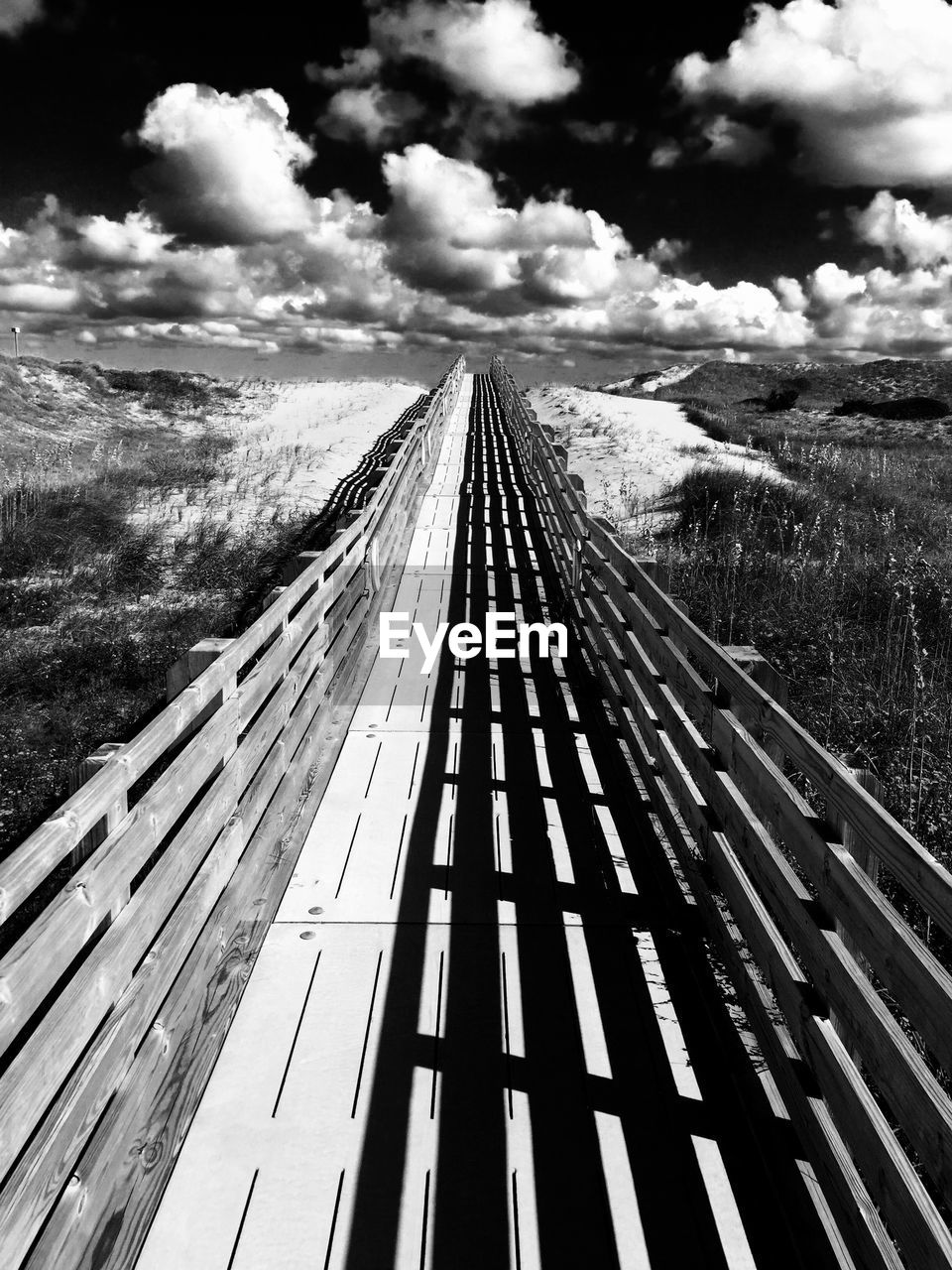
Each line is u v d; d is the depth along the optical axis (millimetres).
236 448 20938
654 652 4738
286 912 3760
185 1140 2646
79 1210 2021
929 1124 1688
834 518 11828
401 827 4465
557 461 11305
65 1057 1910
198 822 2971
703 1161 2617
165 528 12008
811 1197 2322
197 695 2961
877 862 2412
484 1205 2475
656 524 12914
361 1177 2547
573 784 4945
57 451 18484
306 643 5195
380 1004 3227
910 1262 1740
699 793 3844
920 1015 1778
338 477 16594
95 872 2111
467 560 10414
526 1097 2826
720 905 3486
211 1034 2938
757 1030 2828
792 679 6902
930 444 26672
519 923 3707
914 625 7293
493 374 40375
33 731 6621
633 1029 3129
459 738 5539
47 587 9570
